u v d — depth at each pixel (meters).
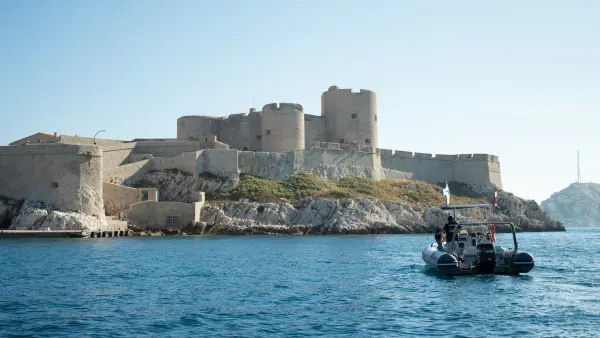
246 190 87.06
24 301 25.98
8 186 74.81
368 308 24.58
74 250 51.41
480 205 35.53
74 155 73.12
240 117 104.75
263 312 23.80
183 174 87.25
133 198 79.06
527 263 32.56
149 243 61.38
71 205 72.50
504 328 21.12
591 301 25.88
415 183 103.88
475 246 33.00
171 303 25.64
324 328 21.22
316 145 98.50
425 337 20.00
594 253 52.41
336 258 45.25
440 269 32.53
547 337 19.94
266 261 42.81
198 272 36.19
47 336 20.12
